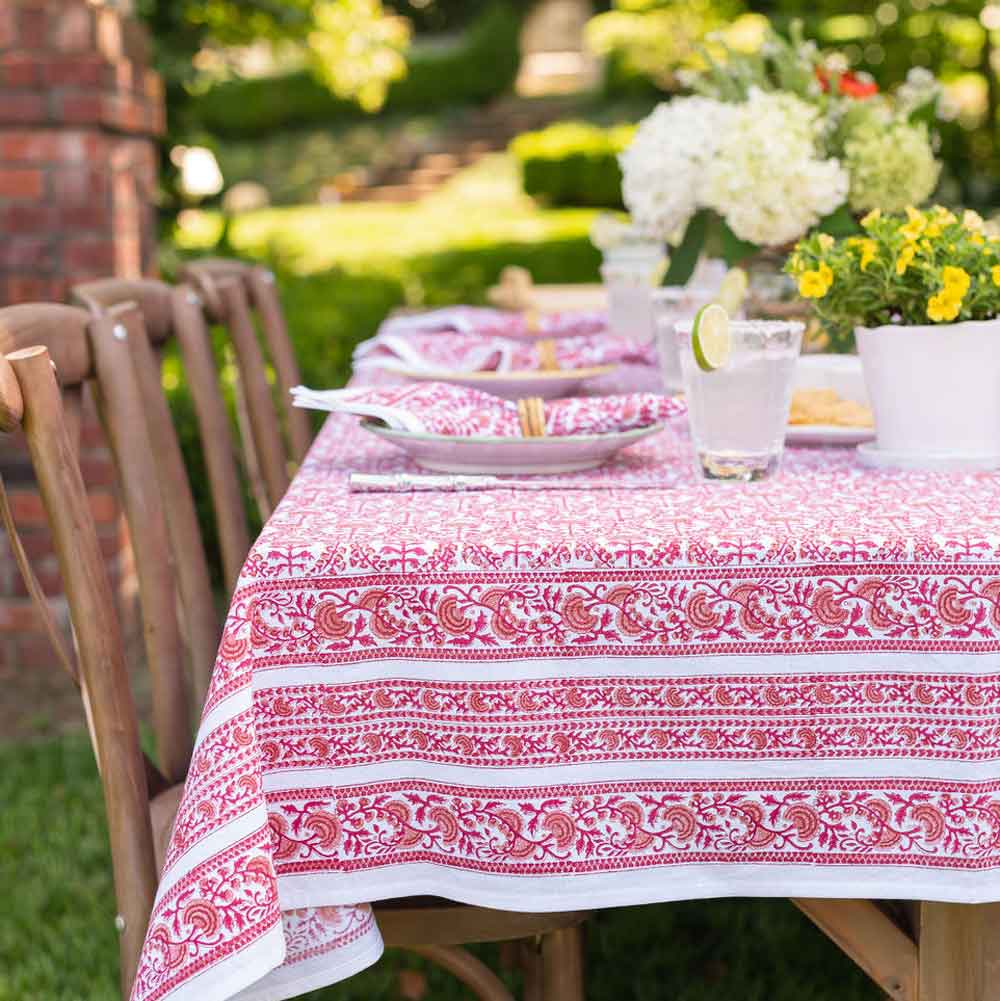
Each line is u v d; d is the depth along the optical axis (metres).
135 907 1.22
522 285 3.51
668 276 1.96
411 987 2.04
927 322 1.34
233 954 0.98
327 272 9.38
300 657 1.05
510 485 1.27
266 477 2.15
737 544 1.04
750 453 1.29
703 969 2.07
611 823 1.07
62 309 1.39
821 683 1.05
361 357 1.89
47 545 3.38
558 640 1.05
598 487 1.27
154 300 1.78
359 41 10.98
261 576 1.04
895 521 1.10
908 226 1.32
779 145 1.76
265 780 1.06
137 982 0.99
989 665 1.04
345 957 1.08
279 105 17.89
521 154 15.07
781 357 1.27
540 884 1.07
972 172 10.01
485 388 1.71
